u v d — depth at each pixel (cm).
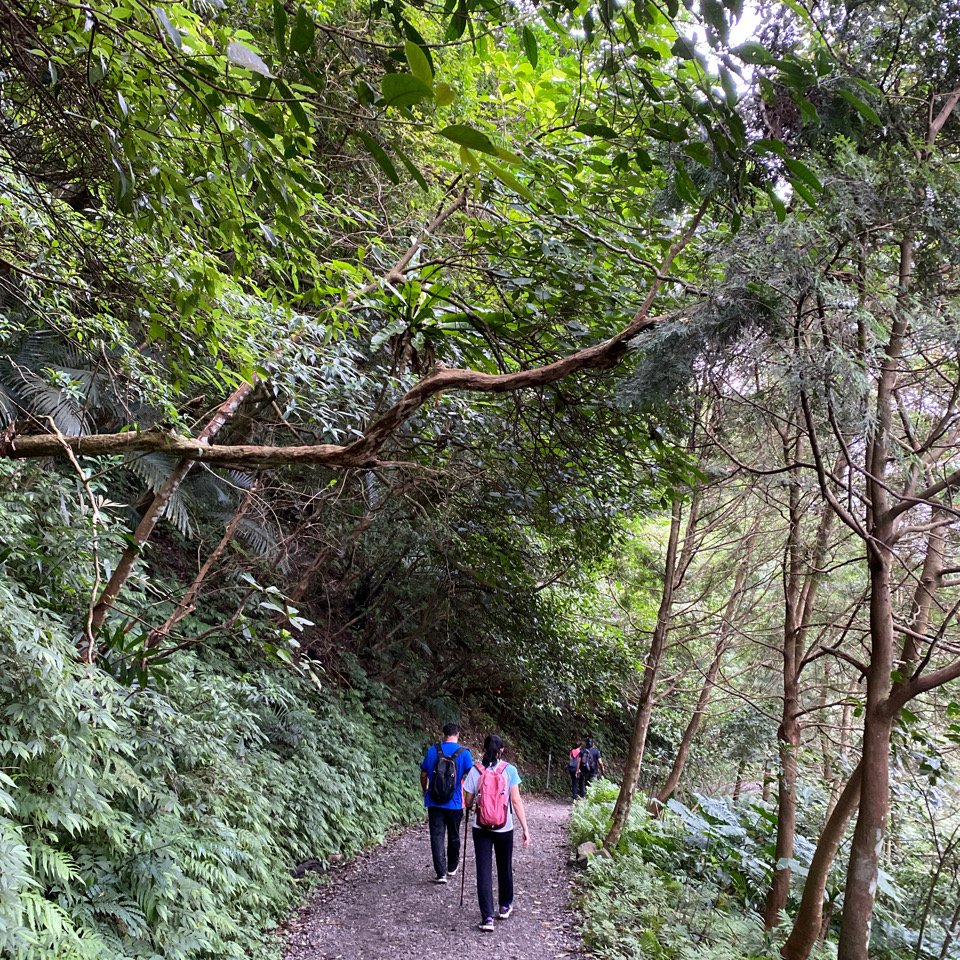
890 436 338
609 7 161
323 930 521
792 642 659
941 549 493
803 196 172
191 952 392
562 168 420
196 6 198
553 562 971
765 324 256
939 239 260
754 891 707
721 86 155
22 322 477
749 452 542
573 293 426
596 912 542
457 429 589
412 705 1210
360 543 979
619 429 466
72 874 332
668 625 955
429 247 480
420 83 95
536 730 1672
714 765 1052
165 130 203
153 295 305
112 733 364
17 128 247
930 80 340
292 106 138
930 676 331
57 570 442
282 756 704
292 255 347
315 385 445
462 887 594
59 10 171
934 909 662
